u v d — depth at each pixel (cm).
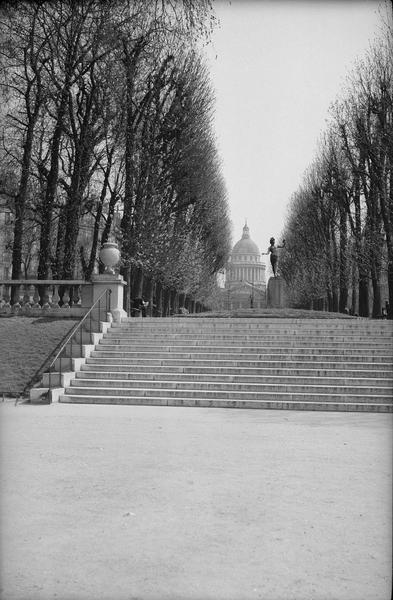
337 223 5166
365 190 4034
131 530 650
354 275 4997
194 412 1617
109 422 1417
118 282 2409
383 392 1745
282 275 8594
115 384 1897
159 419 1474
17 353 2133
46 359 2078
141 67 3194
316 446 1124
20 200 2781
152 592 498
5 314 2444
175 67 3494
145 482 850
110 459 1000
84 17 2581
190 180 3953
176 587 508
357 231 4394
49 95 2648
